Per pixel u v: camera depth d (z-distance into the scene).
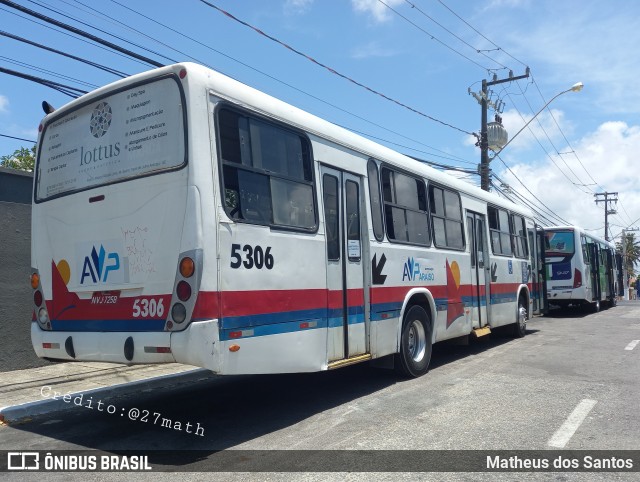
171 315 5.11
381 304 7.77
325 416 6.52
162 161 5.36
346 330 7.01
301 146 6.55
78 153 6.15
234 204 5.45
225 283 5.24
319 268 6.53
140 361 5.30
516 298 13.23
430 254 9.24
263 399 7.54
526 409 6.67
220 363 5.11
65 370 9.50
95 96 5.99
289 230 6.11
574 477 4.62
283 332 5.89
